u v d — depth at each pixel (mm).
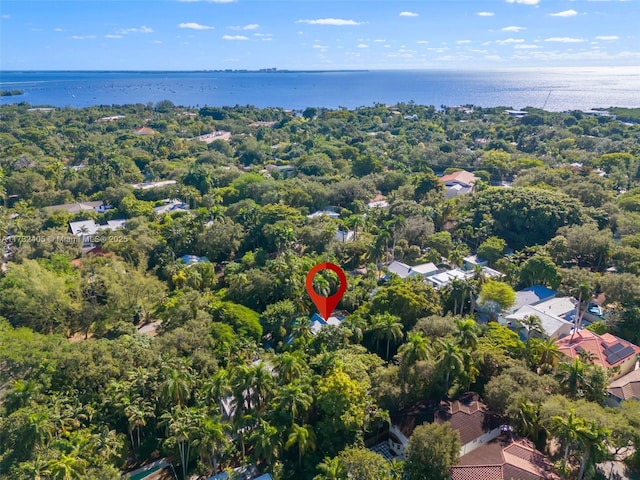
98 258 80562
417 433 44594
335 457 43438
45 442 44688
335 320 70875
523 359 57281
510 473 43188
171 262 88688
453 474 43344
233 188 129875
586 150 177000
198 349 58375
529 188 110125
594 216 100875
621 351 61938
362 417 47344
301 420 49031
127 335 61562
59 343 56688
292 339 64125
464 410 49906
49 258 83750
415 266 88312
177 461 50125
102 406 50656
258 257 88312
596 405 46938
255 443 45438
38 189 132000
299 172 151250
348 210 118250
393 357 60562
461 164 165125
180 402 50281
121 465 48562
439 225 110812
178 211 114750
